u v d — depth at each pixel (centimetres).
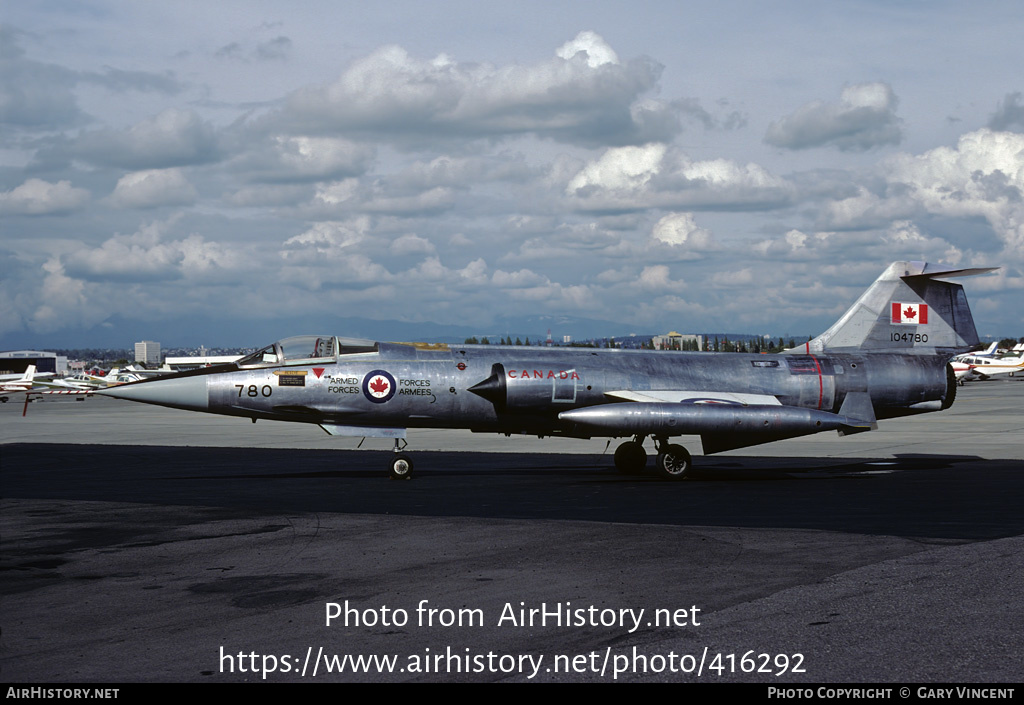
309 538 1079
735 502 1388
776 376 1930
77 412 5122
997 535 1041
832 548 970
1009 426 3094
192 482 1730
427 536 1084
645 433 1695
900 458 2108
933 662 588
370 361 1812
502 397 1802
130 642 654
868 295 2036
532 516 1248
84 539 1089
